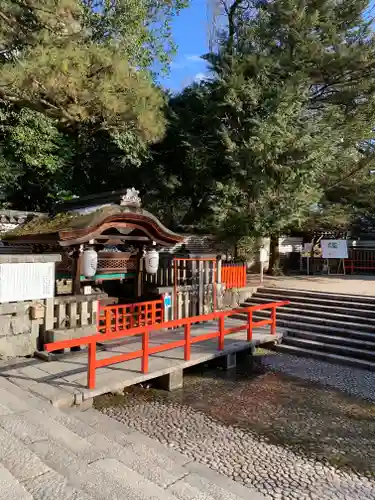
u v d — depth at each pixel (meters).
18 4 9.53
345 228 19.53
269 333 9.32
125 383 5.81
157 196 16.91
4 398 4.92
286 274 18.02
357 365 8.05
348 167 15.27
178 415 5.65
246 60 13.44
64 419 4.44
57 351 6.86
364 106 14.55
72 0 9.22
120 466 3.30
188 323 6.96
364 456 4.64
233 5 16.81
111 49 9.90
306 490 3.91
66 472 3.07
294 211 12.44
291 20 13.52
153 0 14.29
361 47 13.14
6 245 11.51
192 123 15.17
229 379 7.25
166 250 15.73
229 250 14.90
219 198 12.98
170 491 3.08
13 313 6.54
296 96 12.73
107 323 8.21
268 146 12.15
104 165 17.09
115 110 8.95
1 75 7.92
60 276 9.04
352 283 13.96
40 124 13.25
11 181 14.92
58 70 7.84
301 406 6.08
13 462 3.10
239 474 4.16
